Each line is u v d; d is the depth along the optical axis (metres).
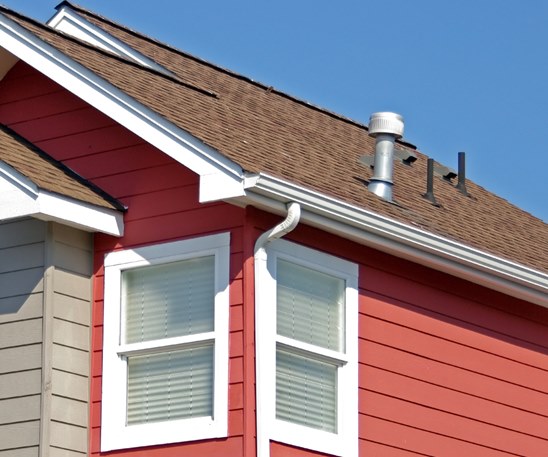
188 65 27.48
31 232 20.92
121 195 21.41
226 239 20.28
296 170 21.42
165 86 23.19
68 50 22.02
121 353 20.66
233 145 20.92
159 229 20.92
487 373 23.50
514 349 24.17
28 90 22.81
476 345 23.44
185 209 20.78
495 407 23.48
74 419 20.39
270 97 28.56
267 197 19.69
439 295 23.02
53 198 20.31
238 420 19.58
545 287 23.95
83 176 21.86
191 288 20.53
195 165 19.81
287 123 26.20
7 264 20.95
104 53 23.19
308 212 20.25
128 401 20.55
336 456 20.62
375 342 21.69
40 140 22.45
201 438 19.80
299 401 20.41
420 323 22.52
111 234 21.06
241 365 19.75
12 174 20.34
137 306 20.83
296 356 20.53
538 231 28.92
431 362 22.56
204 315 20.33
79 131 22.14
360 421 21.12
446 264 22.59
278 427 19.88
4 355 20.58
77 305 20.84
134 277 20.98
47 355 20.27
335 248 21.31
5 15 21.72
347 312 21.30
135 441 20.19
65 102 22.42
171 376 20.38
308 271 20.92
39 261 20.73
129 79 22.23
